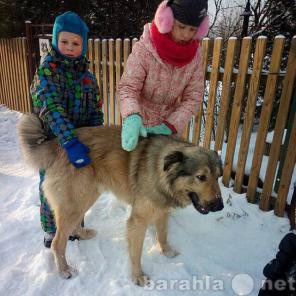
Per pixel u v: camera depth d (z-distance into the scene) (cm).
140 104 306
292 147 336
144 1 948
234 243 339
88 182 289
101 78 618
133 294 274
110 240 342
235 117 386
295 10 583
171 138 288
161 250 324
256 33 568
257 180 379
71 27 270
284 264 226
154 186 271
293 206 345
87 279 289
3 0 900
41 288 275
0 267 299
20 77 803
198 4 244
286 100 335
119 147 289
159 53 270
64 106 293
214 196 254
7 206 406
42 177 311
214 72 402
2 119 782
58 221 292
